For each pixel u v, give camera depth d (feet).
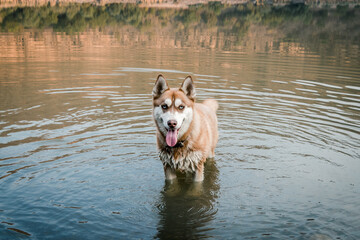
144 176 18.06
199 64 46.39
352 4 158.81
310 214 14.62
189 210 14.99
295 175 18.24
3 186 16.39
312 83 37.86
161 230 13.53
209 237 13.11
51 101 30.76
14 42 59.82
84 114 27.61
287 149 21.58
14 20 90.43
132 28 86.94
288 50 58.23
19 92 33.17
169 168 17.69
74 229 13.44
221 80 38.47
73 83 36.83
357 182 17.39
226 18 111.34
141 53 53.88
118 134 23.62
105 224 13.84
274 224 13.93
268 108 29.78
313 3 163.53
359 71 42.96
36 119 26.07
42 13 106.42
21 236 12.88
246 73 41.83
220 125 25.82
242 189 16.85
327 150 21.33
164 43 64.64
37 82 36.81
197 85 36.35
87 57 49.83
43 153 20.20
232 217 14.46
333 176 18.07
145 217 14.43
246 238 13.07
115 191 16.47
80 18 102.17
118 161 19.60
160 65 45.42
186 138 16.49
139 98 32.30
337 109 29.40
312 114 28.22
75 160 19.51
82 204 15.23
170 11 127.13
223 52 55.77
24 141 21.80
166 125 15.12
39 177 17.43
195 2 162.40
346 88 35.96
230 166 19.39
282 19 108.58
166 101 15.49
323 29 88.28
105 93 33.65
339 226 13.74
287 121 26.68
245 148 21.81
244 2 163.43
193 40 69.10
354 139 22.89
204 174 18.47
